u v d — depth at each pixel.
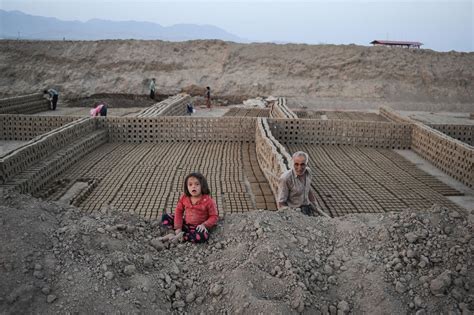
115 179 8.58
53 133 9.23
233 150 11.30
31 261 3.21
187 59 27.62
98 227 3.86
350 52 27.72
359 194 8.16
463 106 24.36
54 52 26.75
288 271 3.36
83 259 3.40
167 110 14.20
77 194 7.44
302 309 3.05
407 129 11.95
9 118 11.79
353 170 9.86
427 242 3.62
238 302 3.09
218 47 28.50
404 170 9.99
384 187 8.66
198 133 12.14
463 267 3.27
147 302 3.07
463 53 28.09
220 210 6.99
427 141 10.91
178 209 4.30
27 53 26.47
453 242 3.56
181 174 8.98
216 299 3.21
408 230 3.79
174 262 3.71
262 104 21.58
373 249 3.69
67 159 9.22
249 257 3.57
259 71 26.88
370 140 12.16
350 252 3.70
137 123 11.91
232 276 3.32
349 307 3.15
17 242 3.34
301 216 4.32
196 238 4.00
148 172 9.10
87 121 11.18
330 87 25.83
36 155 8.26
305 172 5.66
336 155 11.22
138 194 7.69
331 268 3.51
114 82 25.48
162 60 27.08
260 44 28.69
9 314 2.84
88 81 25.39
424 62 27.20
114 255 3.46
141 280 3.25
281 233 3.87
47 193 7.60
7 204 3.94
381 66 26.83
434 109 24.03
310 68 26.89
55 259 3.29
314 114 18.41
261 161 9.59
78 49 27.03
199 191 4.19
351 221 4.13
